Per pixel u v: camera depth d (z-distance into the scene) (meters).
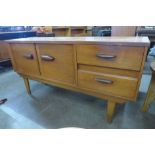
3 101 1.30
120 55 0.70
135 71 0.70
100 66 0.78
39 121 1.04
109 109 0.94
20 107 1.22
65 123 1.01
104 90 0.83
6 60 2.21
